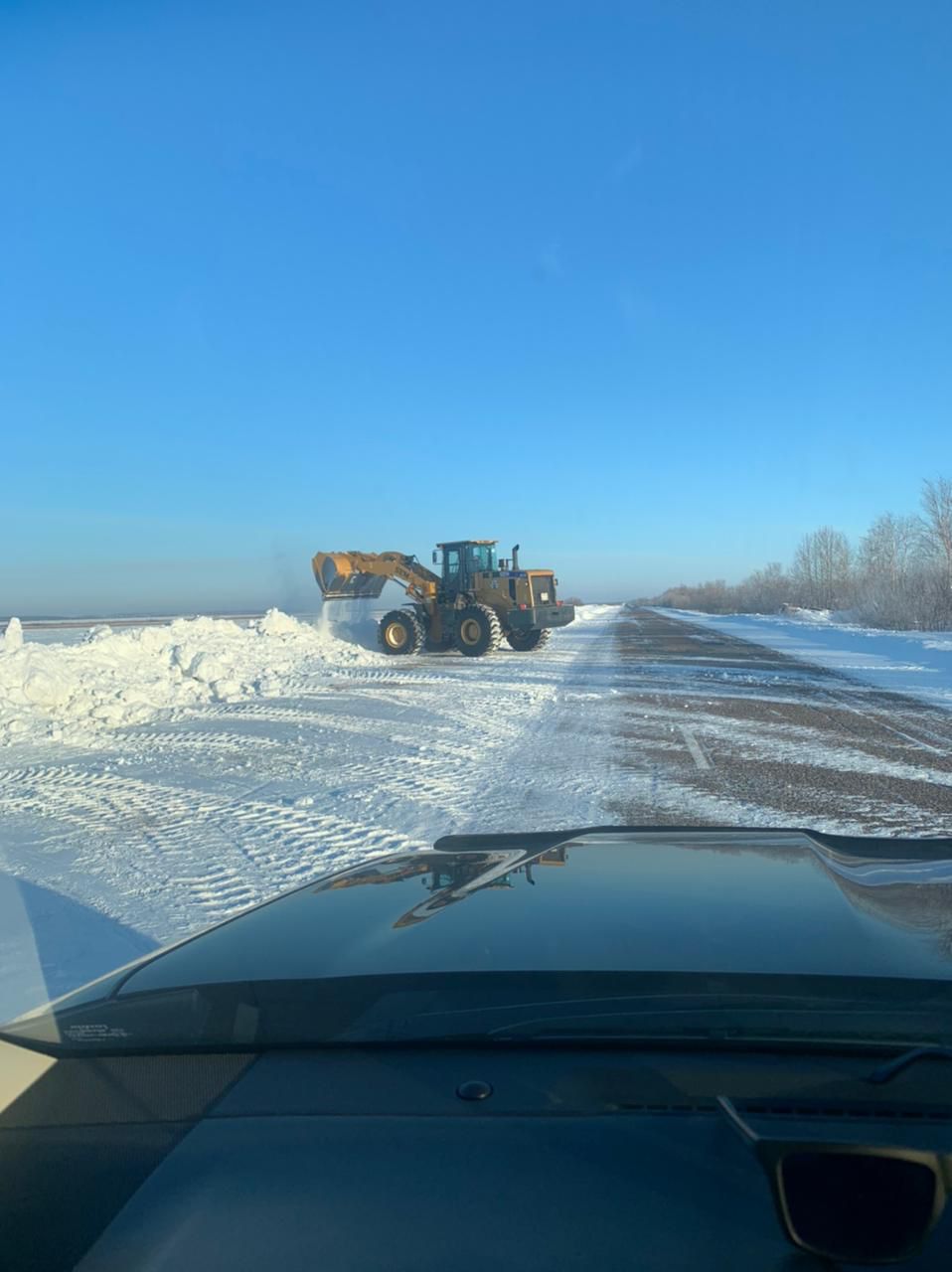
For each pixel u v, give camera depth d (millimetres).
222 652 20891
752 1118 1562
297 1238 1422
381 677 19891
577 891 2584
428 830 7289
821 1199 1298
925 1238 1264
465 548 26297
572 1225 1403
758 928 2234
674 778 8977
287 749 11500
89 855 7188
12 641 16500
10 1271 1440
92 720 14188
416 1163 1552
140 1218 1500
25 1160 1675
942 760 9680
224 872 6520
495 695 16328
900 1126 1523
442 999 1963
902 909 2492
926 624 37375
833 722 12500
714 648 28016
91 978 4707
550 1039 1832
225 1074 1870
